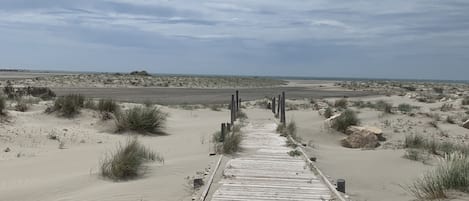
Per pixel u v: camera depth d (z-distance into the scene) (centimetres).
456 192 863
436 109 3453
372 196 957
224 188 936
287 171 1119
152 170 1108
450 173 905
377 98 5175
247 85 9244
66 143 1498
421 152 1495
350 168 1255
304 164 1211
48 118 1906
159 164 1184
